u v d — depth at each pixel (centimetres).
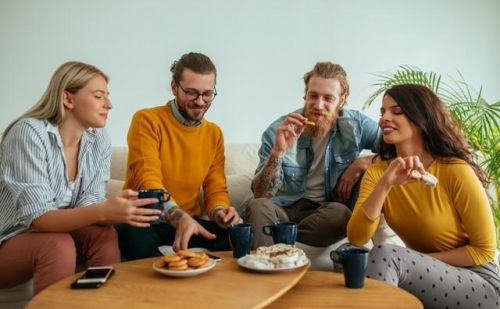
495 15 318
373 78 316
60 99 163
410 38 317
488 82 316
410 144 166
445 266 145
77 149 175
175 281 117
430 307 145
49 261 140
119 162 251
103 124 169
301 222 200
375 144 210
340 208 192
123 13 311
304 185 214
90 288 112
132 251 171
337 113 213
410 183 162
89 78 164
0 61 312
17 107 314
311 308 105
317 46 315
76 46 312
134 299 104
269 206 178
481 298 144
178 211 170
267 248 134
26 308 99
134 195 145
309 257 199
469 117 236
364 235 152
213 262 128
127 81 313
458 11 317
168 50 313
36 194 148
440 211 158
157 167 193
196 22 312
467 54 316
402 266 139
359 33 315
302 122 191
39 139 157
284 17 313
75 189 173
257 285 112
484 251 151
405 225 164
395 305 107
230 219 177
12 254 145
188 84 195
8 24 311
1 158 156
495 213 217
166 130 203
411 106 162
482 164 226
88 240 162
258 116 315
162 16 311
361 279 119
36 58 313
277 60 314
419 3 316
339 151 211
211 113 313
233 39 313
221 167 216
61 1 311
